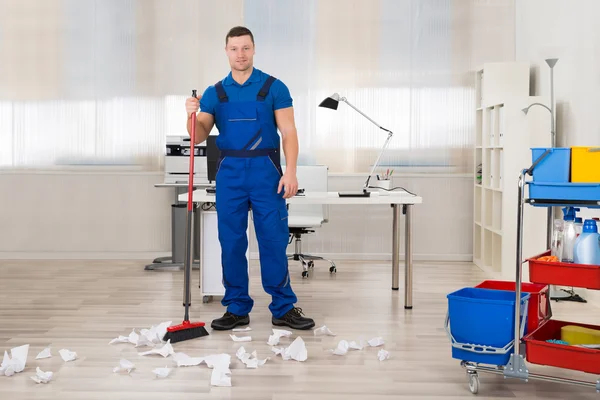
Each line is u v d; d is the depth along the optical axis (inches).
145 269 242.2
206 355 134.1
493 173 231.9
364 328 156.3
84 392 112.7
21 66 266.4
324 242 267.9
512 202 218.5
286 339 146.6
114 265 253.0
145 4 265.1
